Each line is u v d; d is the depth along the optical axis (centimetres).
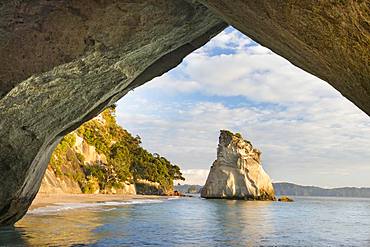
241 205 5172
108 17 922
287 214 3538
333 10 445
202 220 2353
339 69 556
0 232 1249
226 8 667
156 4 930
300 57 650
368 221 2892
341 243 1472
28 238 1156
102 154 7044
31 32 896
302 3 473
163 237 1393
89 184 6266
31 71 906
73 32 917
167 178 9225
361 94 563
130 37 962
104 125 7712
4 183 1110
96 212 2625
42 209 2517
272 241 1419
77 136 6512
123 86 1170
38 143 1122
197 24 1041
